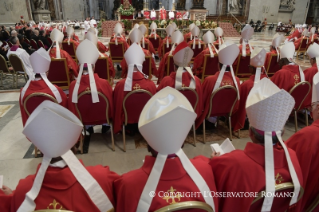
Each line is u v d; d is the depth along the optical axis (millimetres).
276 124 1208
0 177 1446
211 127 3604
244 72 5242
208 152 2982
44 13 20422
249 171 1250
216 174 1377
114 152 2941
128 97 2719
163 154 1124
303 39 8961
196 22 12477
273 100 1145
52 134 1028
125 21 12445
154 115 1090
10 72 5605
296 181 1246
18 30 10500
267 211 1273
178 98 1138
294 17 22797
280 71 3246
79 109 2730
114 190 1303
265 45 11953
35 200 1083
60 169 1127
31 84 2617
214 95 2912
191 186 1123
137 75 2826
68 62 4875
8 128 3545
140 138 3254
